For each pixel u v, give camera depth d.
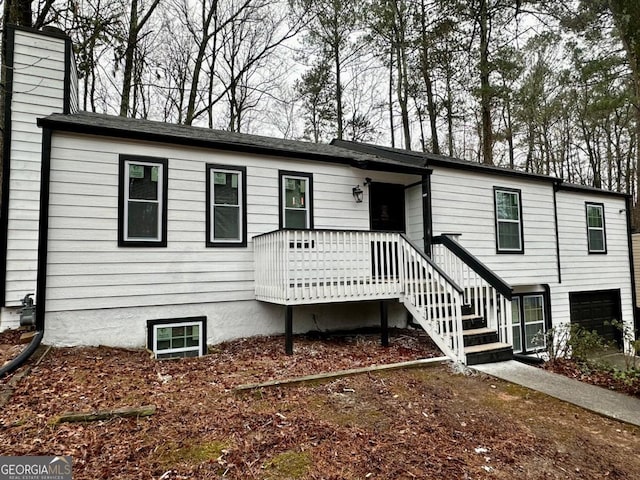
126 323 5.75
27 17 7.66
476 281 6.66
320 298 5.85
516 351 9.59
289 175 7.18
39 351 4.88
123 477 2.38
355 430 3.21
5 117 5.95
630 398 4.19
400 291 6.50
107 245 5.64
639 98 12.30
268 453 2.76
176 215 6.17
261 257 6.48
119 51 11.68
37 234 6.01
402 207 8.63
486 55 13.65
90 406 3.36
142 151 5.98
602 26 12.32
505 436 3.26
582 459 2.93
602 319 11.38
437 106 15.95
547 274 10.12
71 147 5.48
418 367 5.08
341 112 19.11
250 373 4.70
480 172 9.23
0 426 2.90
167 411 3.38
